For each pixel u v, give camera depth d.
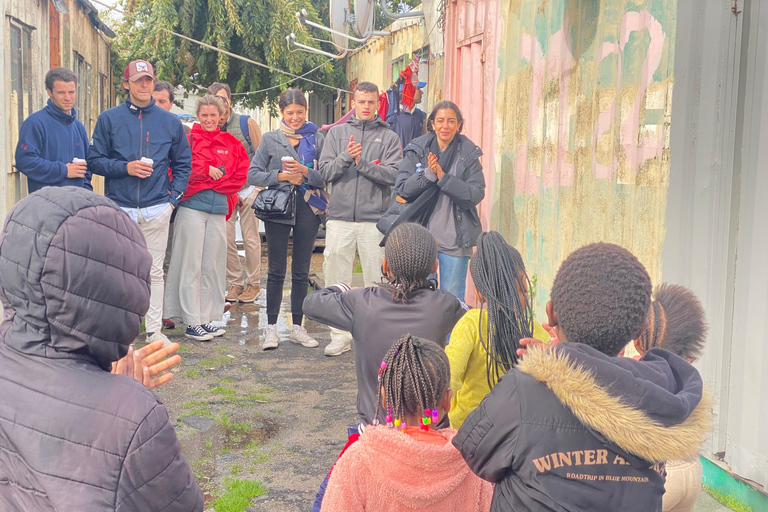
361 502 1.79
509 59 5.86
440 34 8.41
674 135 3.57
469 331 2.59
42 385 1.35
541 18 5.23
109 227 1.40
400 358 1.92
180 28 15.64
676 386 1.64
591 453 1.53
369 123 5.89
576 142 4.71
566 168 4.85
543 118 5.20
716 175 3.31
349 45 16.64
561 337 1.78
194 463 3.90
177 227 6.23
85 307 1.36
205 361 5.73
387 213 5.53
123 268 1.41
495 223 6.14
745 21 3.18
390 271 2.84
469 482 1.84
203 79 16.50
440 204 5.40
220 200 6.27
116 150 5.65
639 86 4.00
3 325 1.43
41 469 1.32
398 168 5.67
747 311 3.16
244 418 4.56
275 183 5.92
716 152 3.31
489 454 1.63
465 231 5.36
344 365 5.77
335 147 5.88
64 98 5.39
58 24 9.15
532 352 1.64
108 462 1.32
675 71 3.55
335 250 5.91
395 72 12.05
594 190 4.48
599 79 4.42
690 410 1.54
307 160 6.03
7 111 6.29
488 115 6.34
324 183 5.95
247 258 8.11
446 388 1.95
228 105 7.34
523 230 5.59
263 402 4.87
